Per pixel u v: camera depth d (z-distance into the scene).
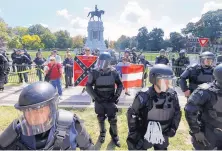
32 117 1.47
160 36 93.50
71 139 1.60
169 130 2.83
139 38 97.25
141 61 12.20
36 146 1.52
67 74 10.53
